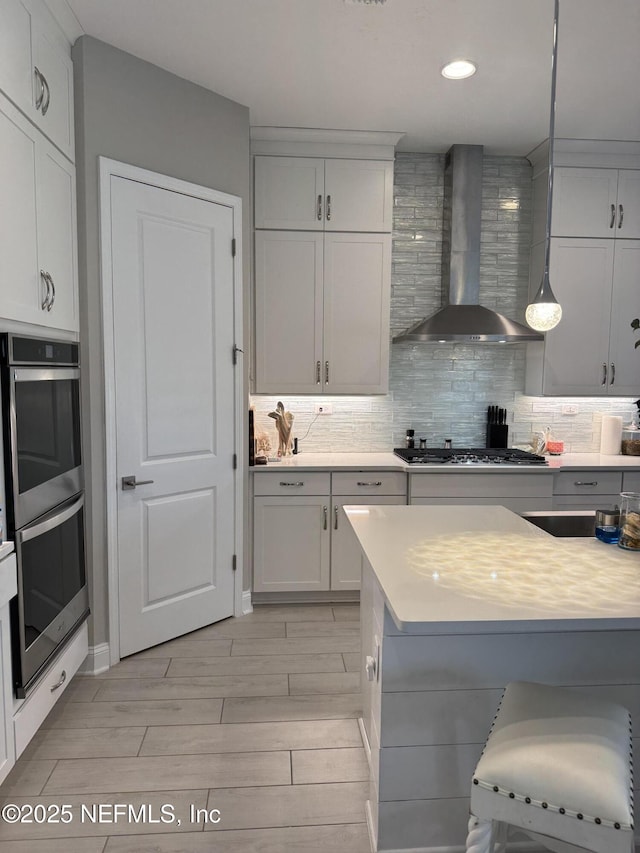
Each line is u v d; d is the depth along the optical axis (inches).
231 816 78.7
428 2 94.7
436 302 167.5
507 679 71.2
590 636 71.6
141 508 119.9
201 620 134.5
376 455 164.4
